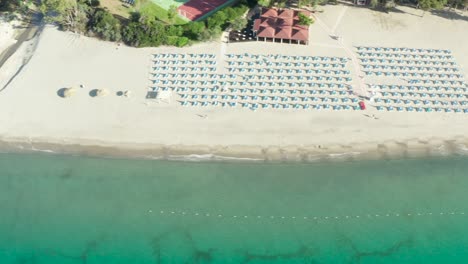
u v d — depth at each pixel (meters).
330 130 66.50
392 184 61.56
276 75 73.94
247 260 54.72
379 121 67.88
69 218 58.16
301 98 70.62
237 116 68.00
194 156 63.50
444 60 77.56
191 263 54.47
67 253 55.16
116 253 55.22
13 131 65.75
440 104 70.50
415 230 57.56
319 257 55.06
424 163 63.59
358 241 56.56
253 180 61.59
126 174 61.84
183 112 68.38
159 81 72.75
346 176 62.19
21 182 61.28
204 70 74.50
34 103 69.25
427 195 60.62
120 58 76.56
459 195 60.69
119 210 58.72
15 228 57.41
